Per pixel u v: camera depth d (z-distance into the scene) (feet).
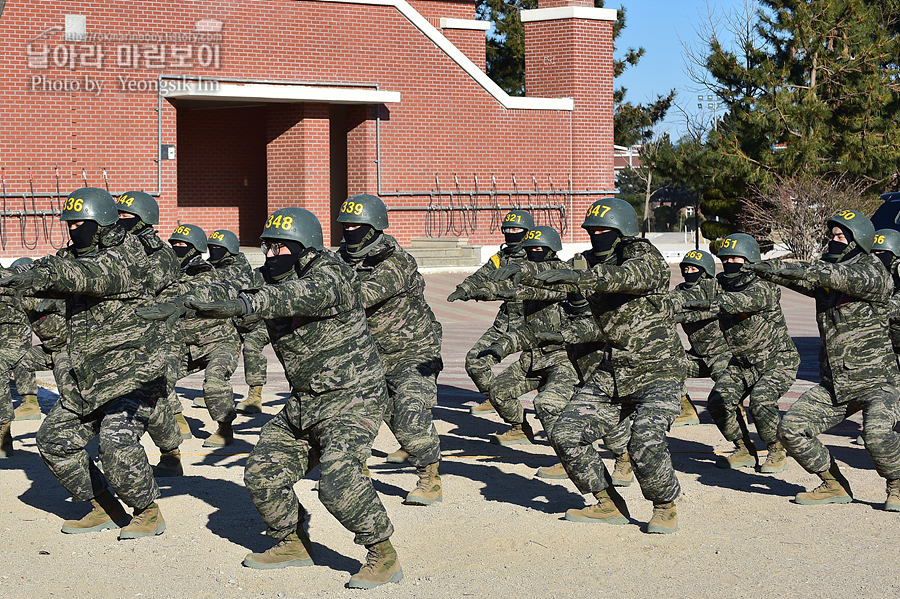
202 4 92.22
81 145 87.81
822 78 118.11
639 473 23.15
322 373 19.79
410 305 26.53
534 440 34.53
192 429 35.99
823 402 26.53
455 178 104.53
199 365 34.73
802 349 58.34
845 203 111.45
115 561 21.35
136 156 89.97
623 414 24.44
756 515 25.45
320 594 19.44
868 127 116.57
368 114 100.12
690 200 233.96
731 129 144.77
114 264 21.81
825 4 115.24
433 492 26.53
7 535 23.22
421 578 20.44
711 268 33.58
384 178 101.24
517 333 31.09
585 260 24.03
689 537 23.39
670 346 23.43
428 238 101.81
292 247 19.75
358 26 99.71
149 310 16.46
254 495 20.27
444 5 123.44
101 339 22.22
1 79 84.58
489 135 105.81
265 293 18.25
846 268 25.25
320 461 19.57
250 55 95.20
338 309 19.63
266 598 19.21
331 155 108.06
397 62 101.55
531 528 24.11
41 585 19.83
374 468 30.55
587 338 24.38
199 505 25.80
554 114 108.99
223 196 107.86
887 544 22.86
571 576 20.53
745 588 19.76
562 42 109.50
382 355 26.81
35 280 20.48
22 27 84.99
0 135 84.79
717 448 33.63
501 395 32.73
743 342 30.40
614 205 23.34
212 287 17.83
